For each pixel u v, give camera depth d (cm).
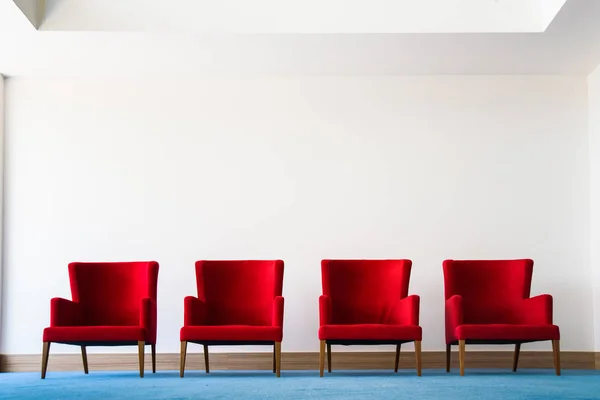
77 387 512
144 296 650
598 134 725
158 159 741
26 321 722
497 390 477
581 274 733
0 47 668
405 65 726
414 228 735
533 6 645
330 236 733
